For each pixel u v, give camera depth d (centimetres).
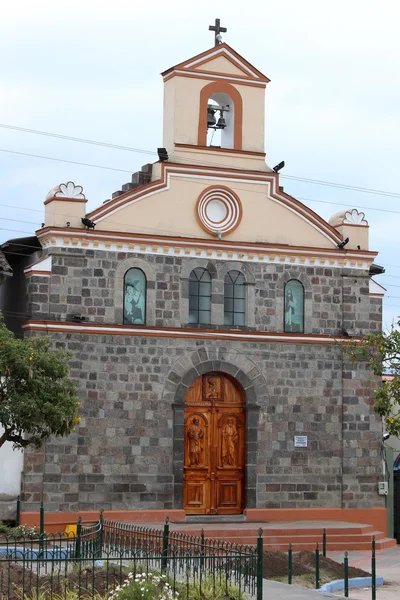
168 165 3694
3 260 3459
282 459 3750
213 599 2105
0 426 3406
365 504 3838
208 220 3747
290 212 3859
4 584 2098
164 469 3581
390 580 2989
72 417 3092
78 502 3459
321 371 3828
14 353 2984
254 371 3738
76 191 3566
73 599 1975
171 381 3619
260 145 3862
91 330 3522
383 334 3188
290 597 2369
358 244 3928
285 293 3822
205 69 3803
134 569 2050
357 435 3850
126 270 3603
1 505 3409
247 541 3375
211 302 3706
